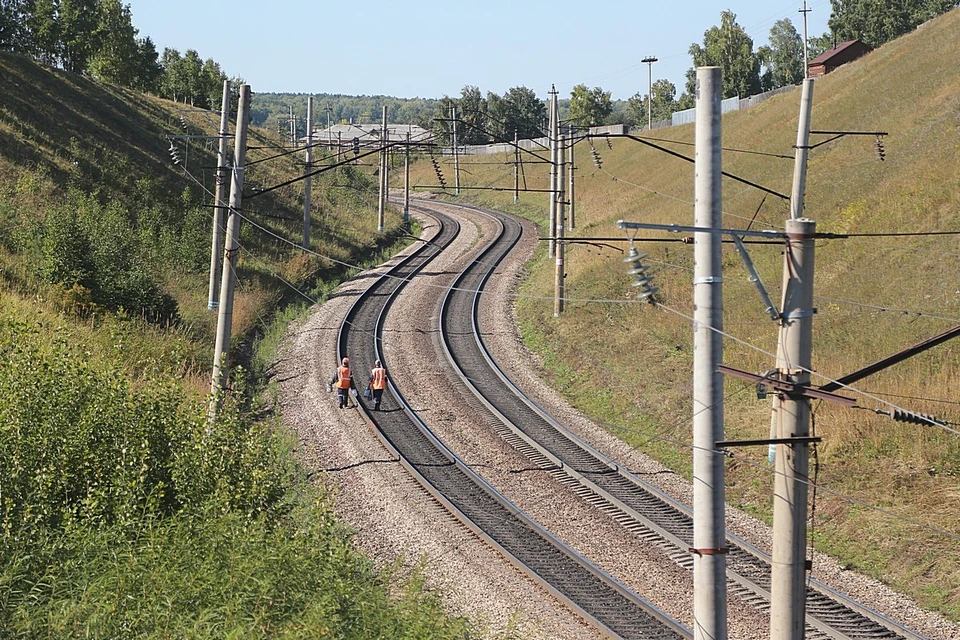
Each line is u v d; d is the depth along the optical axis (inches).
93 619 1279.5
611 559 2257.6
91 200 5413.4
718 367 1228.5
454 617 1855.3
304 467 2906.0
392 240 7829.7
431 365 4202.8
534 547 2316.7
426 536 2389.3
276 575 1505.9
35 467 1755.7
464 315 5088.6
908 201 4092.0
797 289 1267.2
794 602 1295.5
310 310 5216.5
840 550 2285.9
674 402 3432.6
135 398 2048.5
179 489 1863.9
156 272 4975.4
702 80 1204.5
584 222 7529.5
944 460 2482.8
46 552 1509.6
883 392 2748.5
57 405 1897.1
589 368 4050.2
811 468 2628.0
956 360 2878.9
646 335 4141.2
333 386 3870.6
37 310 3408.0
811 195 4881.9
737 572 2139.5
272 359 4325.8
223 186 4758.9
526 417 3476.9
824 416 2815.0
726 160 7101.4
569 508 2605.8
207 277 5255.9
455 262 6628.9
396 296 5531.5
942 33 6850.4
